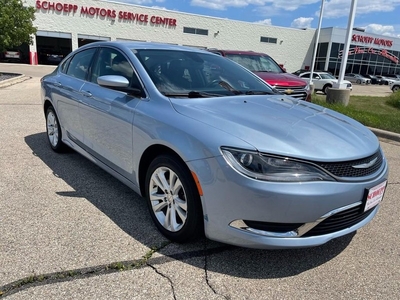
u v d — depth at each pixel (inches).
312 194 86.6
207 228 97.2
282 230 89.9
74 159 184.5
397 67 1829.5
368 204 97.5
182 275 95.2
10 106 332.2
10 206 128.9
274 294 89.7
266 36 1590.8
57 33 1210.0
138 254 103.3
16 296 83.9
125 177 130.0
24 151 195.0
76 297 84.7
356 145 101.2
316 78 831.1
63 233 112.3
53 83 184.7
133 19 1309.1
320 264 103.2
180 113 107.6
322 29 1673.2
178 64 138.6
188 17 1400.1
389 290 93.3
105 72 146.3
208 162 92.6
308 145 93.7
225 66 155.7
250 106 118.6
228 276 95.8
